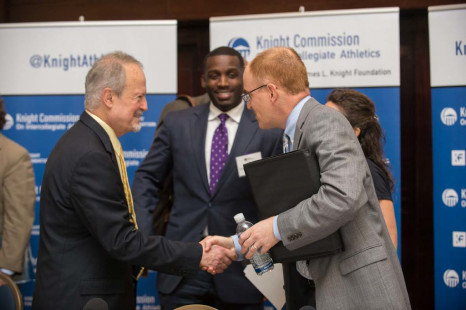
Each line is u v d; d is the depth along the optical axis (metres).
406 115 3.88
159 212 2.91
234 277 2.61
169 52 3.57
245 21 3.52
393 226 2.26
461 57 3.34
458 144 3.36
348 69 3.42
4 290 2.16
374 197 1.79
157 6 4.14
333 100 2.45
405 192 3.89
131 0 4.15
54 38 3.61
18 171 3.05
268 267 1.83
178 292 2.65
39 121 3.64
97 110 1.96
